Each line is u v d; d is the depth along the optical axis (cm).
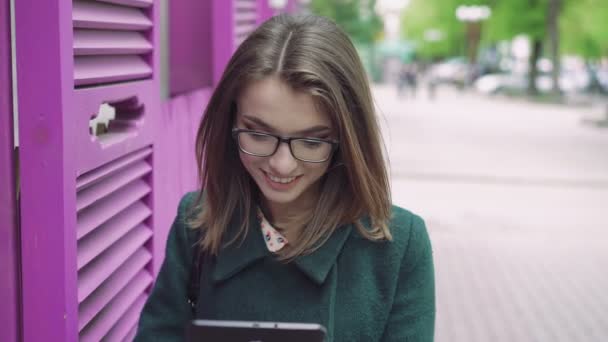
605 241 748
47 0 141
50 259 149
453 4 4388
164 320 169
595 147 1583
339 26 154
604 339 487
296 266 163
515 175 1155
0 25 142
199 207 172
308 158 149
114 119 204
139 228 214
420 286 166
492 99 3531
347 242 165
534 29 3378
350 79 149
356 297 162
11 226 148
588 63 4222
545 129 1978
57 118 145
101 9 177
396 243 165
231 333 137
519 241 736
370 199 156
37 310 151
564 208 907
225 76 153
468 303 547
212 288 166
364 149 155
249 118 148
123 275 195
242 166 166
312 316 161
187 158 315
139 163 212
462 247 706
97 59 176
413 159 1302
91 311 171
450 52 5922
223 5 393
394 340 163
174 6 394
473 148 1501
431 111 2650
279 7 852
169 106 283
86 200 166
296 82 143
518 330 497
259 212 167
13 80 147
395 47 5572
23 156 146
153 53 212
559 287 594
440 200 934
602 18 3103
